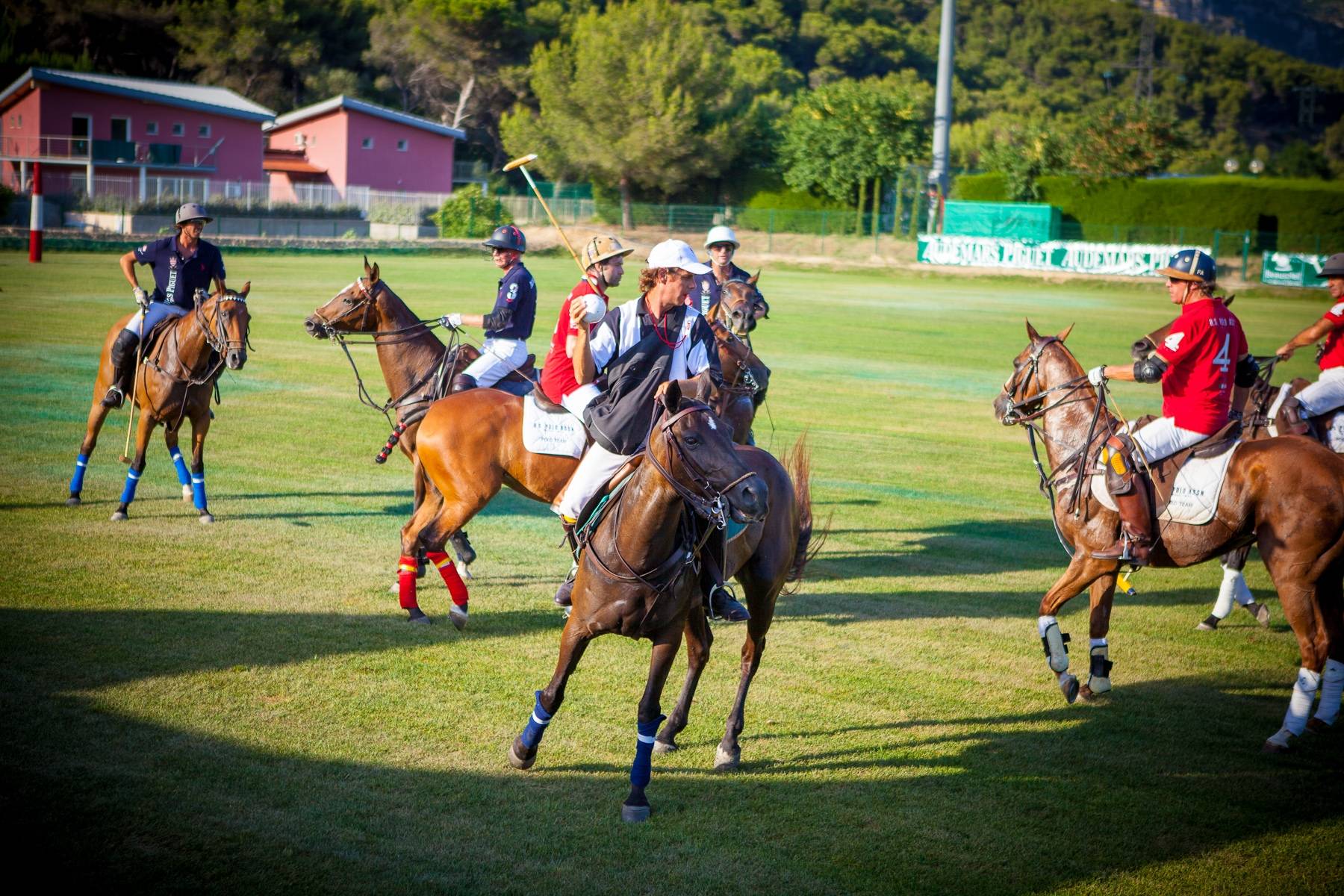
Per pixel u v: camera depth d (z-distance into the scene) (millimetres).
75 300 24438
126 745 5754
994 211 55625
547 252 48938
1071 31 179125
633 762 5883
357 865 4809
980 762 6180
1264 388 8719
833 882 4898
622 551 5344
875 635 8195
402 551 7891
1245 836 5453
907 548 10500
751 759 6129
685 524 5457
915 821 5492
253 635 7371
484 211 58312
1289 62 194625
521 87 82562
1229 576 8656
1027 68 172625
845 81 65312
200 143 58969
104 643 7066
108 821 5020
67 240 38344
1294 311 37969
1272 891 4965
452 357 9094
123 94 55625
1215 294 6809
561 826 5273
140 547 9133
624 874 4879
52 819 4996
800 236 60781
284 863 4789
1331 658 6590
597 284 7141
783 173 66438
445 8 80312
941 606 8898
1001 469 13906
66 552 8867
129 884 4555
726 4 122562
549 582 8930
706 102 65812
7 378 15883
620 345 5938
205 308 9602
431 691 6699
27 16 78312
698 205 67188
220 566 8750
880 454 14453
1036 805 5699
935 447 15016
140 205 48438
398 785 5547
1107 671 7117
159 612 7680
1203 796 5863
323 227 56438
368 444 13477
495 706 6539
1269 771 6195
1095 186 57156
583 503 6203
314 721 6176
